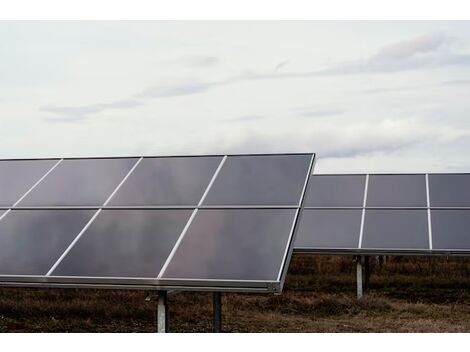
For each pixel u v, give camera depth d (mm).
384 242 16156
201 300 16281
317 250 16312
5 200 10656
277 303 15797
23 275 8859
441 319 14016
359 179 19422
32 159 11906
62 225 9773
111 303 15680
